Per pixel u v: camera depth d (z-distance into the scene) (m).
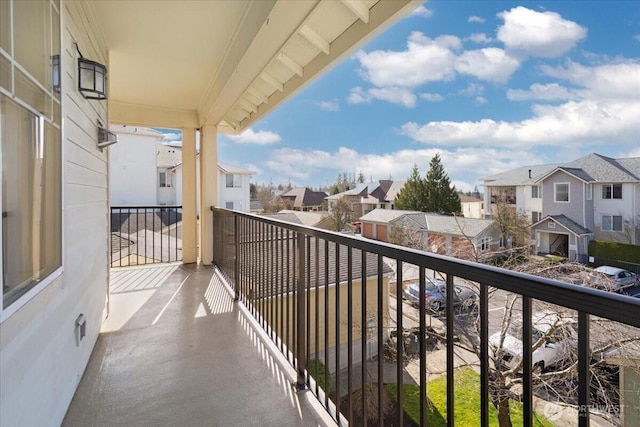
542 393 2.28
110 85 4.32
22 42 1.25
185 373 2.17
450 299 1.02
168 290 4.02
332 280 4.08
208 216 5.44
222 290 4.04
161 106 5.27
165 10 2.67
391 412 3.25
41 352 1.41
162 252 6.52
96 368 2.23
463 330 2.53
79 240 2.07
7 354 1.09
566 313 1.99
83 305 2.18
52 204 1.55
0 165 1.04
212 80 4.13
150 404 1.85
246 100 4.61
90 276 2.40
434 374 3.07
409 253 1.17
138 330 2.85
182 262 5.59
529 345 0.78
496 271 0.85
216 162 5.47
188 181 5.61
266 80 3.70
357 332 4.00
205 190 5.41
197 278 4.59
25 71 1.27
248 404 1.85
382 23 2.13
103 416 1.75
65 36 1.79
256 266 3.07
